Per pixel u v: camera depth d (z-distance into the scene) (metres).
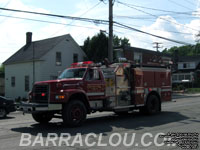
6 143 7.06
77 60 29.06
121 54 34.59
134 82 12.29
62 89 9.42
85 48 30.98
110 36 18.70
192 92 39.94
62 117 9.49
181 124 10.12
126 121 11.11
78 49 29.17
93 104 10.58
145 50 39.22
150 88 13.22
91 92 10.39
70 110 9.45
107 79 11.18
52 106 9.24
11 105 13.28
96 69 10.76
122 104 11.82
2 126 10.07
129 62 12.54
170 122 10.68
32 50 29.88
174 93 39.00
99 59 27.75
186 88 46.69
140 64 12.82
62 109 9.49
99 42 28.12
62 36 28.19
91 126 9.80
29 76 28.08
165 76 14.31
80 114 9.73
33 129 9.28
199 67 57.75
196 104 19.23
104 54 27.89
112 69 11.55
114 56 30.59
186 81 48.44
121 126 9.77
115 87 11.50
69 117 9.41
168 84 14.50
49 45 27.97
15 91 30.56
